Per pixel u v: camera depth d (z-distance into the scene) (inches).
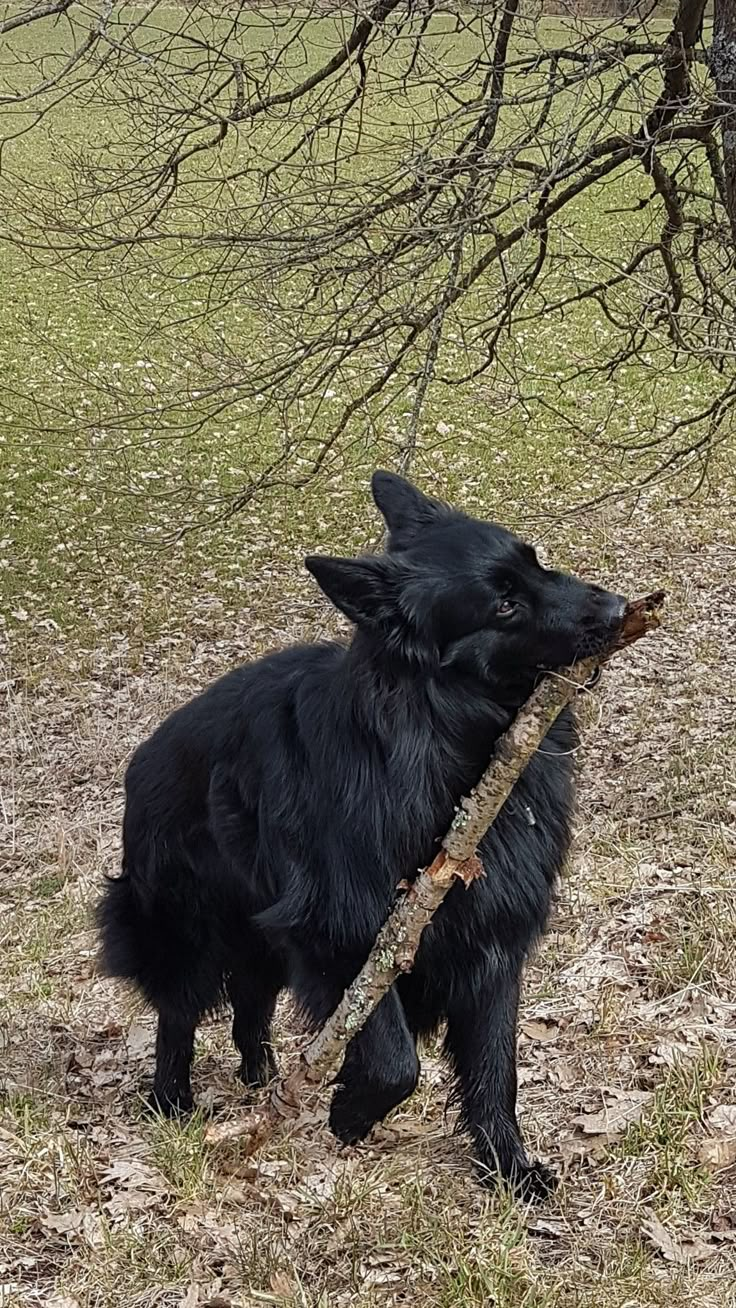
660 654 179.2
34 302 385.1
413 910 82.6
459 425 281.9
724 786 130.7
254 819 90.3
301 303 142.0
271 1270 82.2
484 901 85.2
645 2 125.9
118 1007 112.2
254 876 90.7
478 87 133.3
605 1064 95.7
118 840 142.9
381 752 83.7
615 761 143.6
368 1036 85.4
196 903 95.7
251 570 225.8
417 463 264.5
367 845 84.2
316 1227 85.0
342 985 87.2
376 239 141.8
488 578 82.0
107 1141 94.6
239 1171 89.7
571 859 119.0
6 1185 89.5
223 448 279.4
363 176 144.5
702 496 246.5
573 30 125.9
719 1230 83.0
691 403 285.6
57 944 122.8
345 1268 82.5
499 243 135.1
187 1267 83.0
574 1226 84.6
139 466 270.7
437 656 82.8
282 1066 102.8
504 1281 80.1
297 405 275.3
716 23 126.1
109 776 160.1
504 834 85.5
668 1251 81.7
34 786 159.0
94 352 335.3
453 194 130.3
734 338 118.6
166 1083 98.5
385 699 83.1
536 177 122.9
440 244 126.3
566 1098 93.9
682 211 151.9
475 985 87.0
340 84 138.2
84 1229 85.9
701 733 147.9
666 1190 85.1
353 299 134.1
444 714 83.2
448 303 128.3
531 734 81.7
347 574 81.4
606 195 268.4
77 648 199.9
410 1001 88.6
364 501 251.6
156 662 193.8
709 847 119.0
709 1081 91.7
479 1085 88.6
